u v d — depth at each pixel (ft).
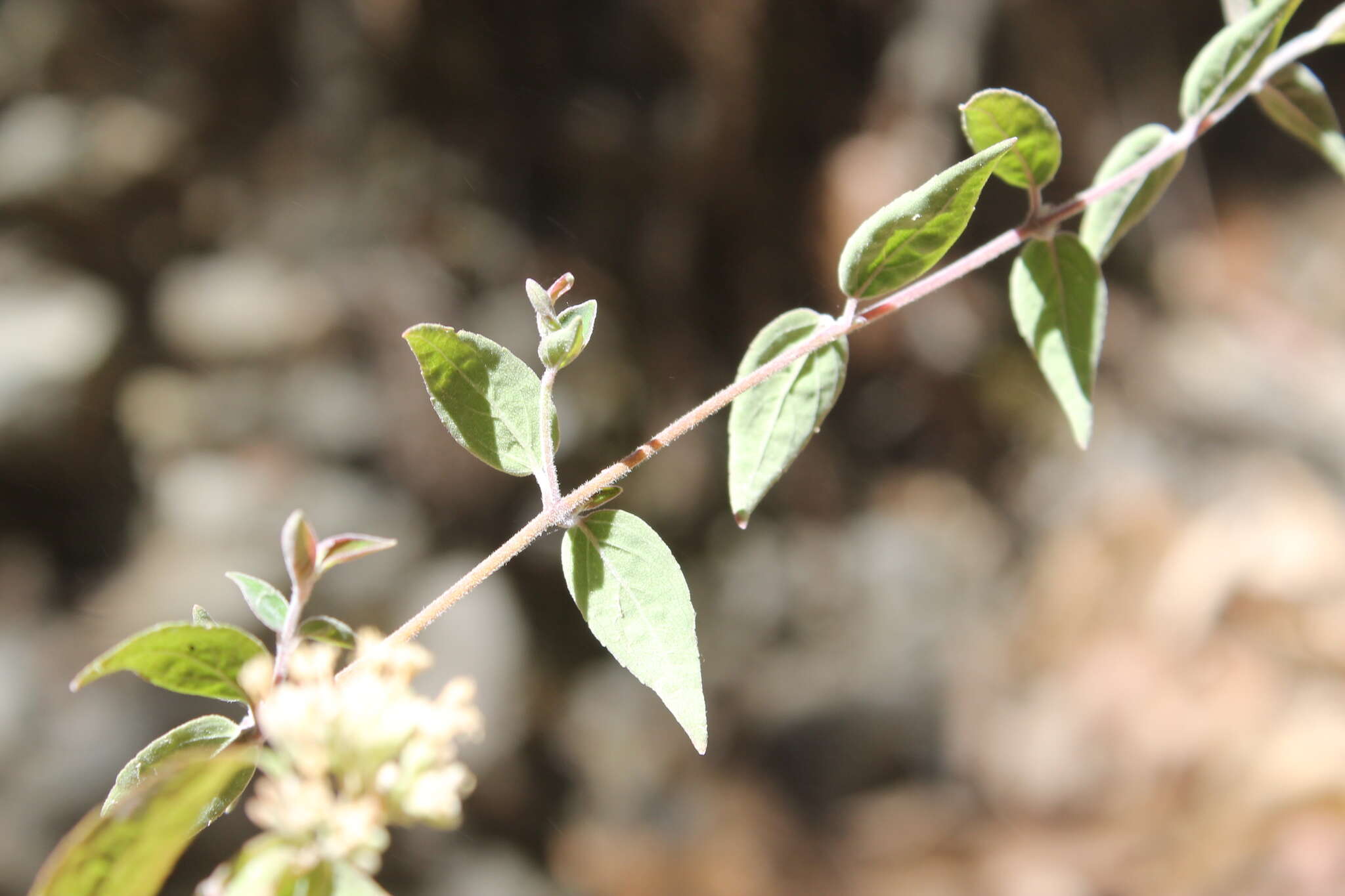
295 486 6.04
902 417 8.29
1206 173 10.71
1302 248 10.07
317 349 6.40
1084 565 7.23
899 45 7.63
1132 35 8.64
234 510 5.86
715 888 5.99
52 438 5.61
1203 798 5.61
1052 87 8.18
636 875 5.98
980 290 8.39
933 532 7.80
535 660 6.46
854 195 7.54
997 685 6.78
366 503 6.16
